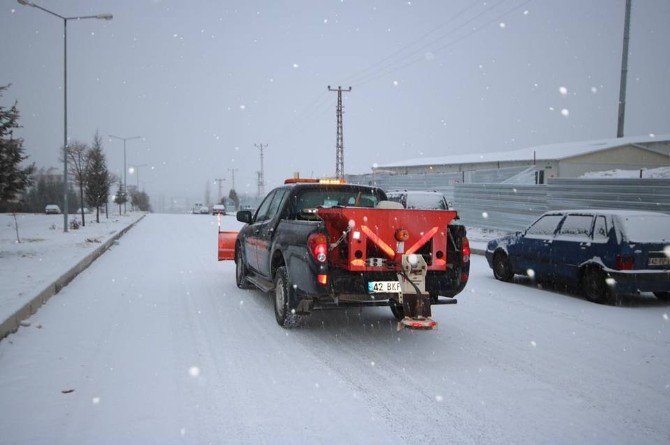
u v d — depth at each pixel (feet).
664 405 14.28
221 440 12.03
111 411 13.53
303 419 13.20
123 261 46.03
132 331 21.52
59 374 16.25
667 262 27.40
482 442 12.04
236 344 19.81
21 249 50.08
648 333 22.02
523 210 65.72
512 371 17.04
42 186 293.02
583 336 21.52
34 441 11.86
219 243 34.19
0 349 18.79
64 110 78.38
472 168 139.54
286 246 21.67
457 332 22.12
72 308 25.99
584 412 13.78
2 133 46.85
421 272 19.11
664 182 47.62
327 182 25.31
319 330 22.09
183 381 15.76
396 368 17.25
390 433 12.46
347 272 19.08
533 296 30.60
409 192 58.49
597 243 28.40
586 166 118.62
